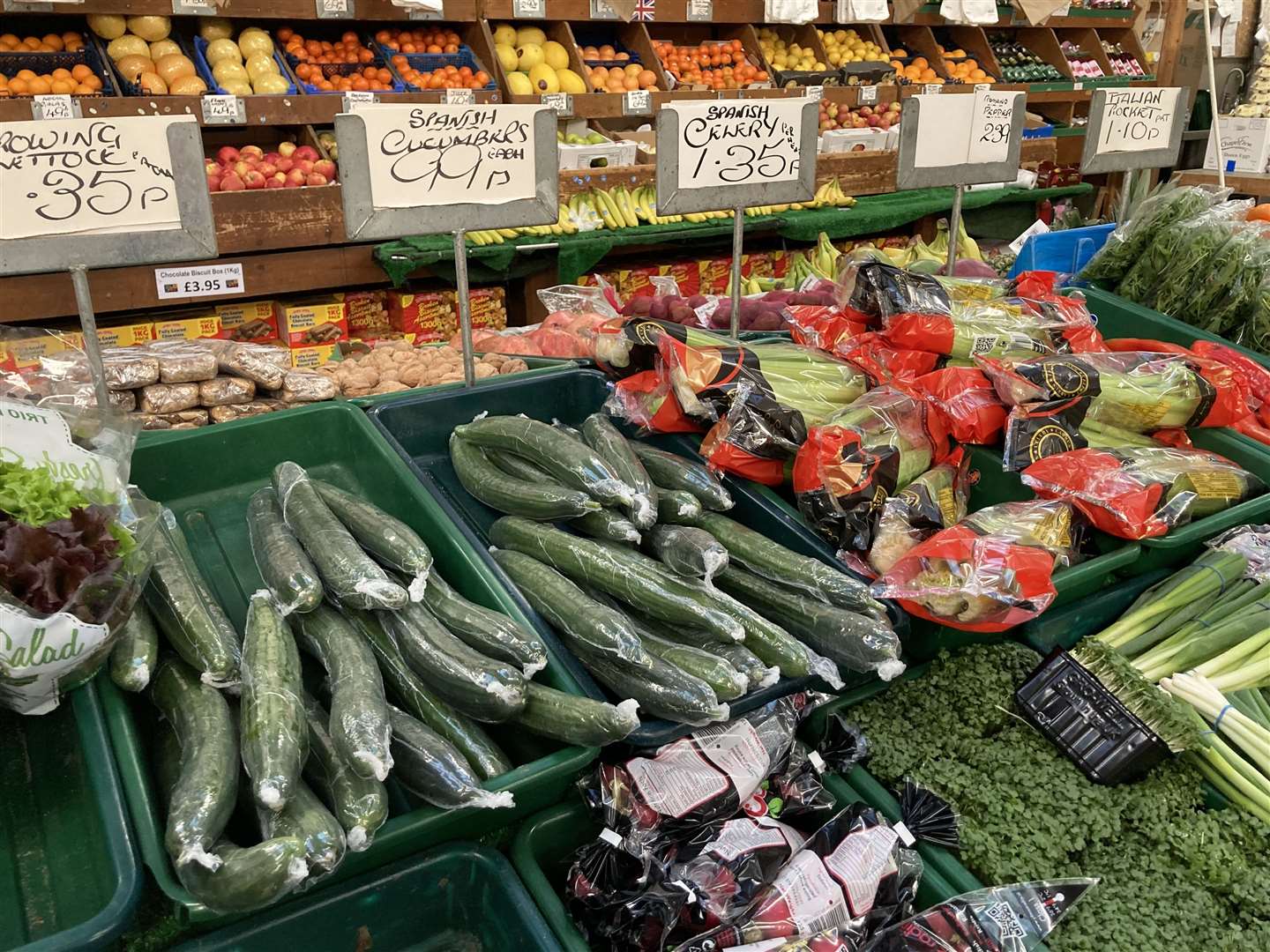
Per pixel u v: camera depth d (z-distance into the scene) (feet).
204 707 4.46
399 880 4.51
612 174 18.33
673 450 7.52
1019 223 23.52
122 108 15.05
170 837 3.69
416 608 5.18
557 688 5.07
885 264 7.92
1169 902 5.01
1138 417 7.77
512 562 5.87
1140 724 5.67
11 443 4.86
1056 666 5.97
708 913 4.53
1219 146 11.96
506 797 4.26
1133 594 7.06
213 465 6.89
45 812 4.45
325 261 16.24
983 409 7.27
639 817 4.79
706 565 5.46
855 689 6.04
